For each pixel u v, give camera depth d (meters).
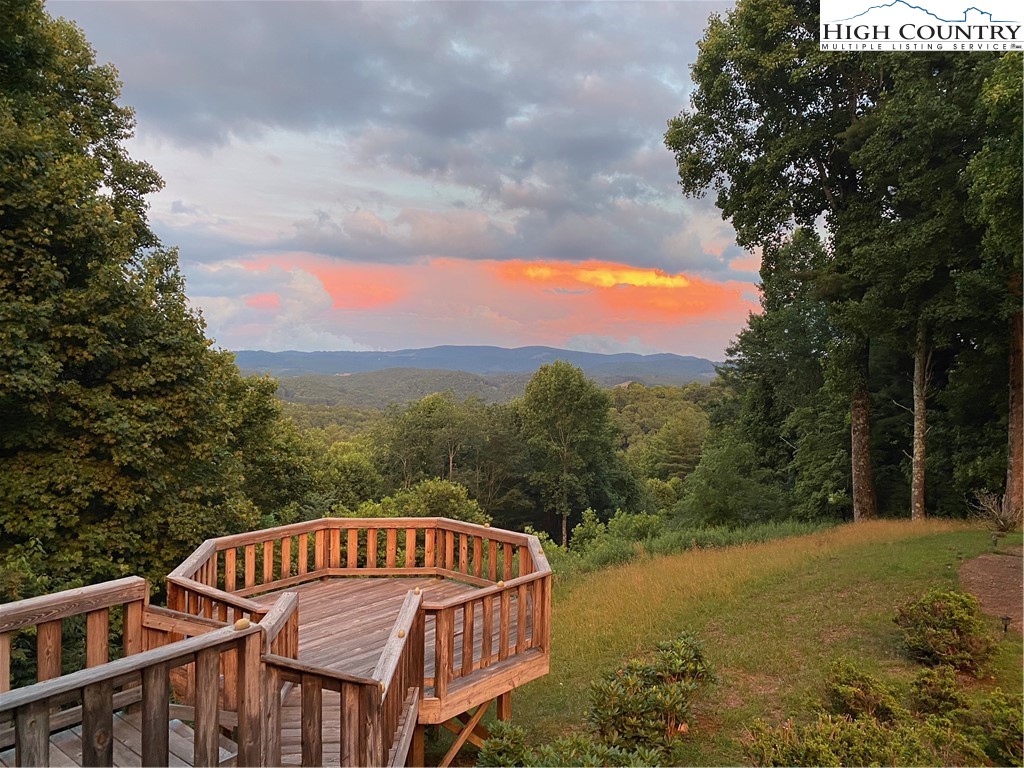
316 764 2.73
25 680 6.02
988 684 6.05
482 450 48.88
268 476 20.30
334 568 7.46
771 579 10.67
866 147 14.80
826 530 16.25
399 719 3.87
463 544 7.35
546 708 6.77
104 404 9.84
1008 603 8.20
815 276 17.52
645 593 10.80
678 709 5.41
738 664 7.18
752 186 18.41
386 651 3.42
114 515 10.05
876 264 14.98
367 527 7.51
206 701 2.43
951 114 12.98
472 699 4.71
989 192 10.21
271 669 2.70
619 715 5.29
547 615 5.56
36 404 9.23
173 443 11.21
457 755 5.92
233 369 18.84
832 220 18.09
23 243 9.45
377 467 50.03
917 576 9.75
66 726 2.98
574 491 46.84
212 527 11.41
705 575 11.39
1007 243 10.53
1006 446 15.81
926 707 5.30
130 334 11.02
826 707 5.37
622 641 8.56
